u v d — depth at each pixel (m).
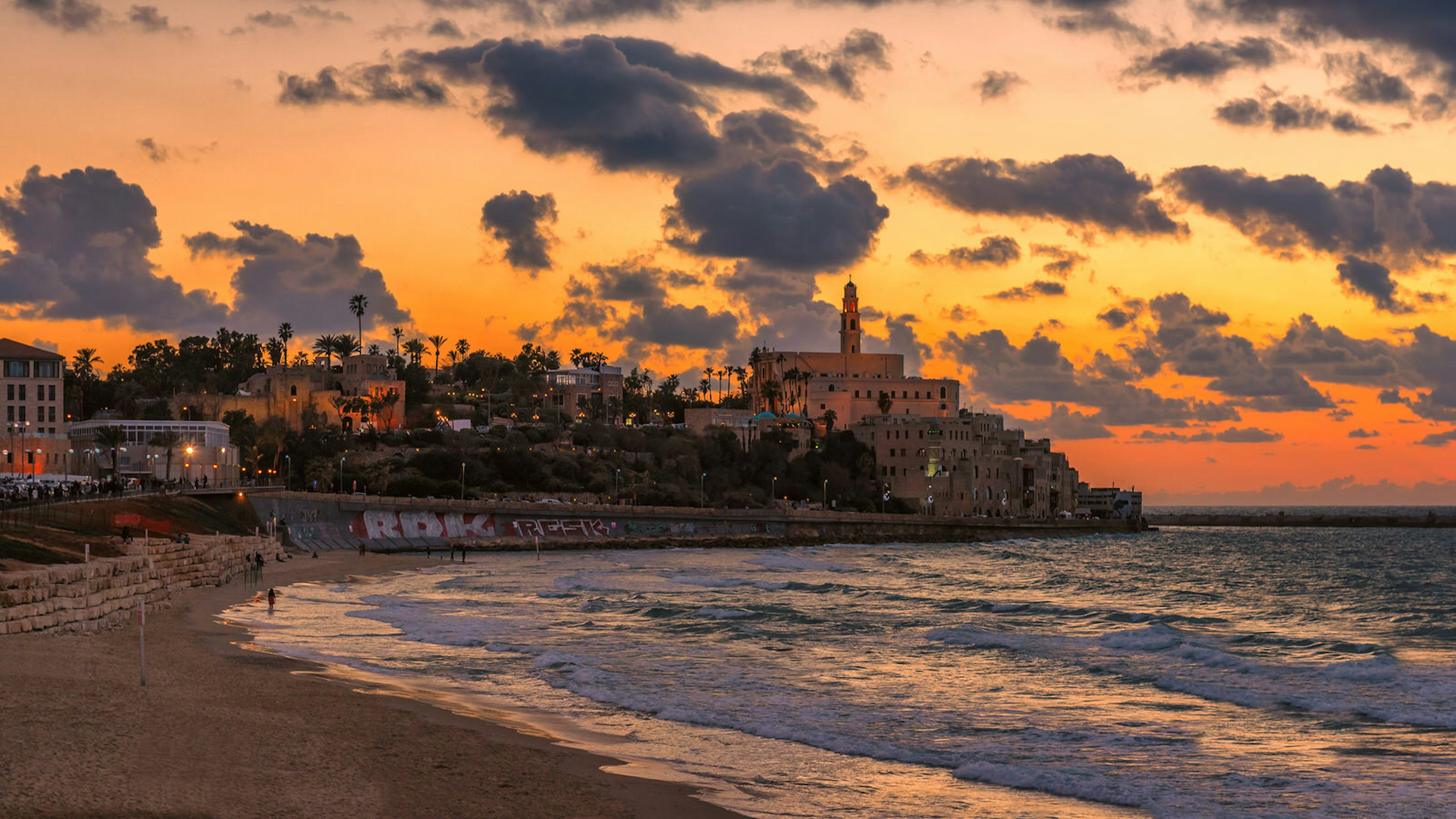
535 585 112.06
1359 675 55.69
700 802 30.83
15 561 72.81
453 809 28.22
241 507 161.88
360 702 42.59
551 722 41.69
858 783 34.00
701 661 60.09
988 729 42.84
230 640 59.69
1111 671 57.50
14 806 24.92
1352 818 31.28
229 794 27.69
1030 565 174.50
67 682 40.44
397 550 172.62
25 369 195.12
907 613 88.56
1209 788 34.19
